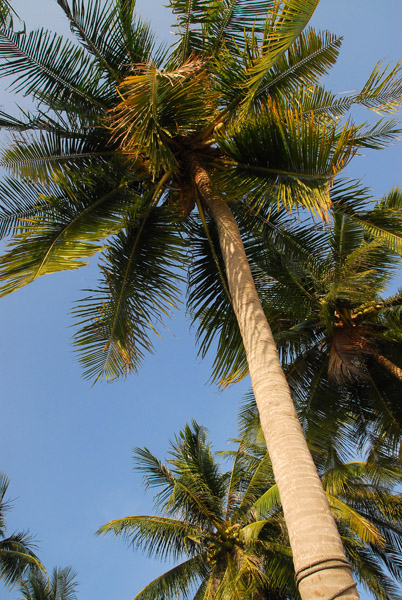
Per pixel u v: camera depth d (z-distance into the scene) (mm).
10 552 20281
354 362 10867
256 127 6445
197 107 6730
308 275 10562
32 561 20219
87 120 8172
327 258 9883
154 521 14984
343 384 11891
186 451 16484
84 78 8203
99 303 7914
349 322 11734
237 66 7535
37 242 7016
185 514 15195
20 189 8141
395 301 12125
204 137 7902
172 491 15047
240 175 6781
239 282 5871
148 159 7809
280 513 14977
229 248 6352
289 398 4668
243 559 13312
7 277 6664
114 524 14680
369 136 8094
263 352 5078
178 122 6832
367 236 11914
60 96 8156
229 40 8227
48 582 19609
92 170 7887
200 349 7781
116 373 8219
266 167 6535
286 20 6309
